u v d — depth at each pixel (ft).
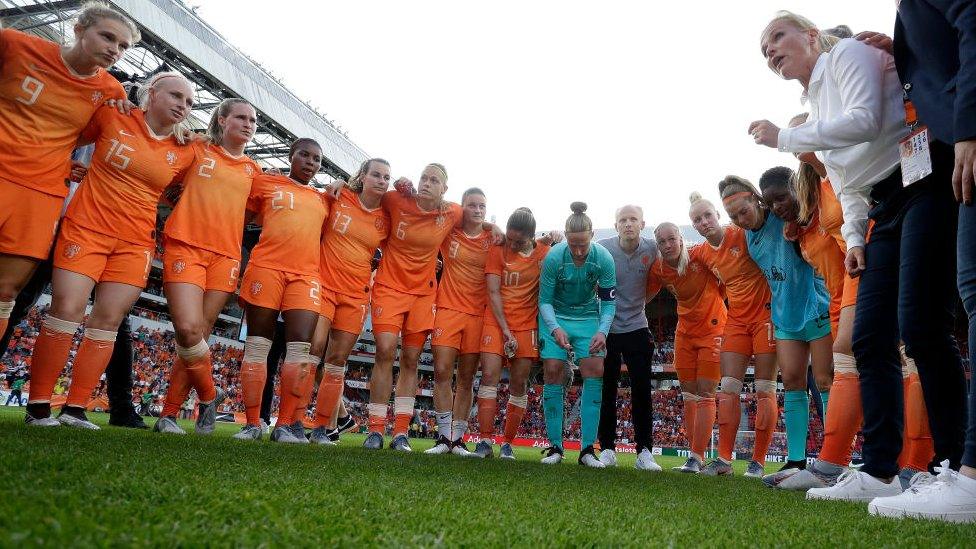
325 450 12.14
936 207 7.17
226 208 14.69
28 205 10.73
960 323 35.27
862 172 8.21
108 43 11.08
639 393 18.74
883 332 8.09
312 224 16.47
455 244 18.65
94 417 24.62
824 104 8.63
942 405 7.16
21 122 10.72
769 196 13.98
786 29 9.26
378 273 18.11
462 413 19.10
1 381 58.95
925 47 6.49
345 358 17.93
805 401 15.07
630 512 5.42
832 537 4.46
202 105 61.21
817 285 15.07
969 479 5.77
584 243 16.74
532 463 14.82
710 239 17.81
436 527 3.71
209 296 14.60
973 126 5.53
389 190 18.53
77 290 11.57
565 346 16.97
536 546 3.34
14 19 44.68
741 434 77.51
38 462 4.76
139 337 87.81
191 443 10.05
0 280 10.60
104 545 2.43
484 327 18.65
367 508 4.25
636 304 19.10
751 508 6.61
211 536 2.84
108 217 12.04
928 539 4.45
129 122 12.35
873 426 8.20
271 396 23.32
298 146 17.03
